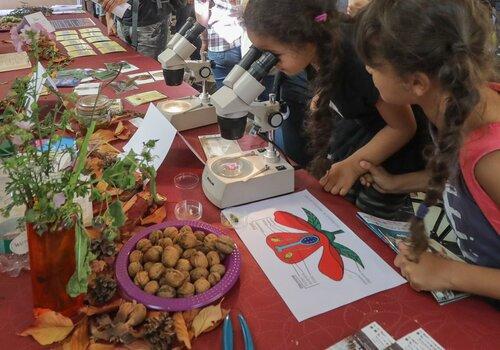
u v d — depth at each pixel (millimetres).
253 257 932
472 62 737
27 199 707
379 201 1241
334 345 733
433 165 824
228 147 1341
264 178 1112
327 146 1311
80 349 706
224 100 1009
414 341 742
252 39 1025
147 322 741
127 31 2678
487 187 820
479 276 824
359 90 1143
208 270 845
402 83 802
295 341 745
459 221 951
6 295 823
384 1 777
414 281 851
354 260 930
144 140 1285
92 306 778
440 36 730
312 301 825
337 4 1087
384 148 1249
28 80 1116
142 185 1108
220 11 2676
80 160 731
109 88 1819
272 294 840
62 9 3256
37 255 714
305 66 1119
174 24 3199
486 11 782
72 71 1993
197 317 761
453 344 741
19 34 1958
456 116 754
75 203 721
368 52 813
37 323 731
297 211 1095
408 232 989
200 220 1058
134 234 954
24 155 736
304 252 949
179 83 1478
